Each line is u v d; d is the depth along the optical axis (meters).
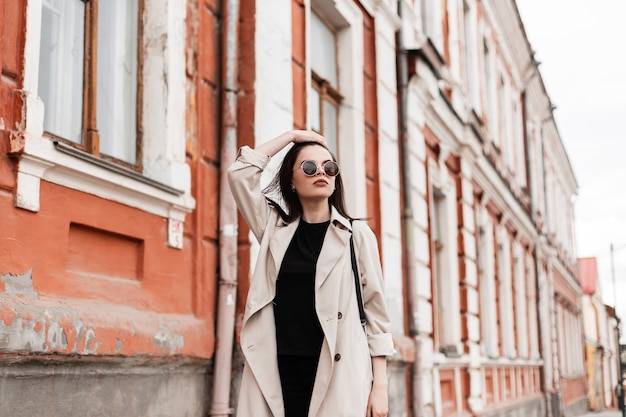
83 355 3.98
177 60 5.38
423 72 10.58
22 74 3.88
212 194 5.73
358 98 8.70
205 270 5.53
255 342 3.18
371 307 3.32
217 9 6.08
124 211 4.62
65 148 4.02
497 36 18.86
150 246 4.88
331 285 3.18
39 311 3.73
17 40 3.90
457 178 13.50
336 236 3.28
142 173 5.18
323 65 8.36
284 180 3.36
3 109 3.76
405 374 9.25
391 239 9.18
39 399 3.73
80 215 4.22
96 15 4.85
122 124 5.11
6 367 3.52
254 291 3.23
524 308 19.42
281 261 3.22
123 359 4.38
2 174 3.71
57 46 4.50
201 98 5.71
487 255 15.63
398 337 8.93
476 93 15.91
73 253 4.23
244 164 3.35
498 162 17.73
